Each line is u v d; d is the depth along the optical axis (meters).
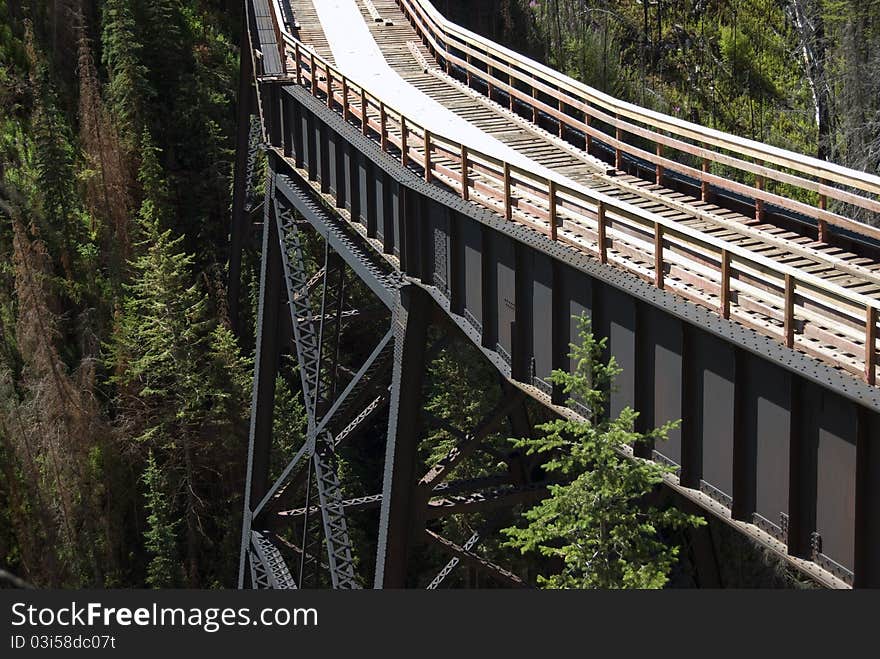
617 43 66.06
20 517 41.53
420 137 26.91
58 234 50.22
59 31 57.19
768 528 15.93
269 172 36.03
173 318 45.12
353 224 29.44
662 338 17.80
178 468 44.28
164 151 56.38
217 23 62.84
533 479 30.23
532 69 28.52
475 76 35.44
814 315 15.45
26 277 45.19
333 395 32.00
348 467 45.62
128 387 46.06
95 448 43.88
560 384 20.70
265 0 43.53
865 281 17.97
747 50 63.78
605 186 24.53
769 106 61.22
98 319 48.94
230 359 45.34
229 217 56.06
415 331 26.17
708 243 16.23
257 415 35.41
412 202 25.61
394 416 26.27
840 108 52.69
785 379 15.27
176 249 54.59
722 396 16.62
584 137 27.73
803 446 15.16
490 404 41.06
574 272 19.91
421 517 26.31
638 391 18.44
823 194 18.81
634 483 17.20
